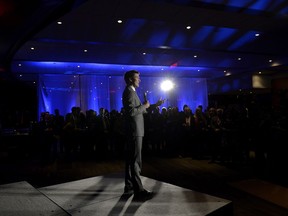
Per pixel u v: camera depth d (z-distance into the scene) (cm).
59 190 302
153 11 586
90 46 841
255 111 634
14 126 1190
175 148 806
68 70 1138
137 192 273
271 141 575
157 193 283
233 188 432
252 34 776
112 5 546
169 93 1423
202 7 565
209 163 665
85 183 333
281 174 518
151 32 729
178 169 598
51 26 652
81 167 648
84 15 594
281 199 370
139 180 275
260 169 573
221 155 680
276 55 1029
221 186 445
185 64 1146
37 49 842
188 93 1466
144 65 1122
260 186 439
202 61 1107
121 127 754
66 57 948
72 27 663
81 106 1238
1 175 576
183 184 465
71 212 231
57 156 831
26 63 999
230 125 676
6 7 425
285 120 555
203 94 1493
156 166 638
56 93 1211
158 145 846
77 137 770
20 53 869
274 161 569
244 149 678
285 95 612
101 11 575
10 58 821
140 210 233
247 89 1362
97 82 1280
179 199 261
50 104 1197
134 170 274
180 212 226
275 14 619
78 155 848
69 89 1234
